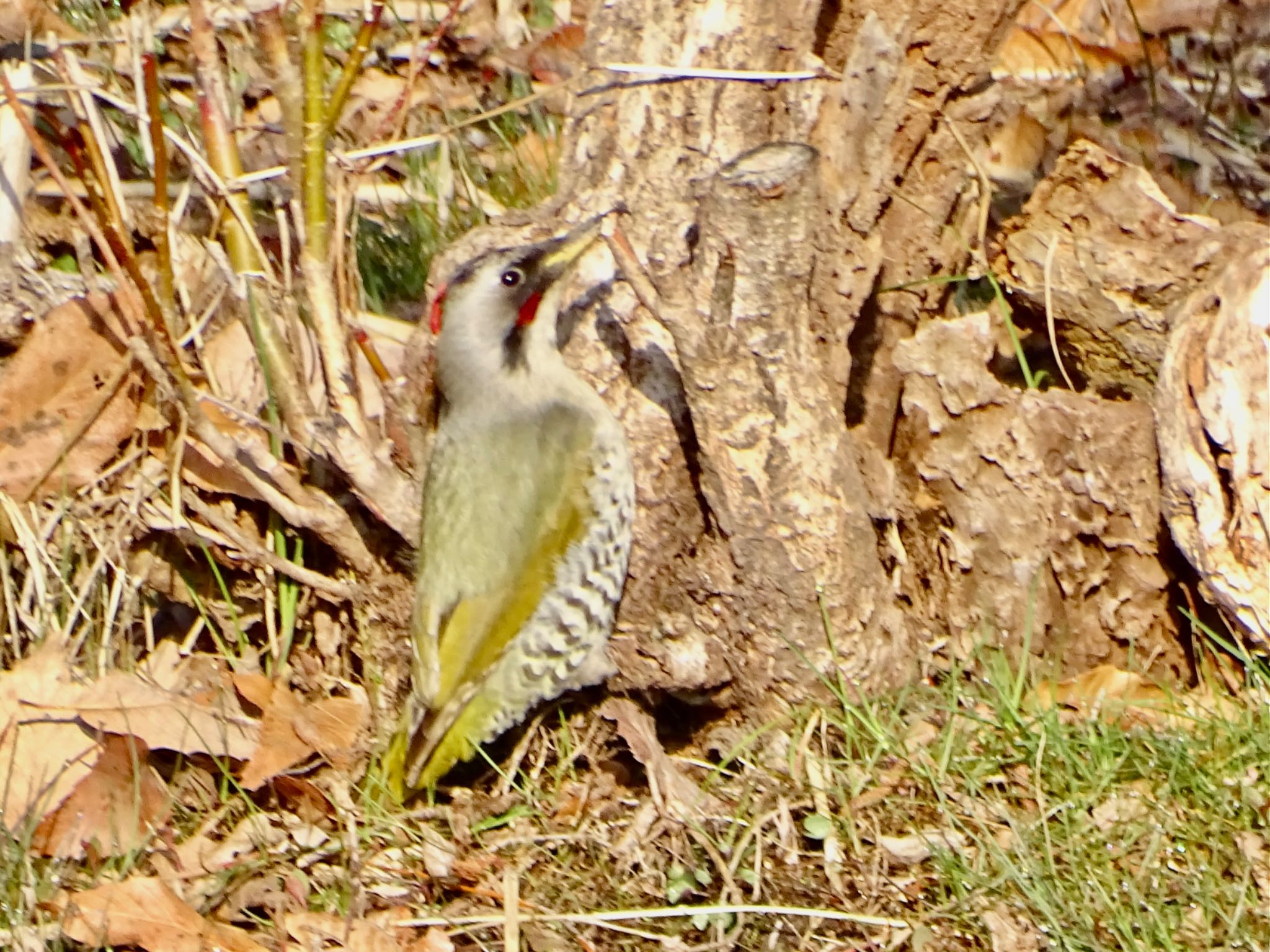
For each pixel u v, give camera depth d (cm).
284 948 878
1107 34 1561
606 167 1019
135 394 1024
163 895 880
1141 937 869
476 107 1427
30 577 1011
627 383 1030
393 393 1074
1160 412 1015
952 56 1034
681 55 998
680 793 973
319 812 980
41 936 854
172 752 993
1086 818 932
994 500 1045
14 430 1009
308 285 978
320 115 948
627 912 906
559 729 1047
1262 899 890
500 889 935
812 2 1000
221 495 1041
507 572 1004
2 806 908
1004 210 1335
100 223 949
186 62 1381
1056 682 1029
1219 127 1494
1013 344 1184
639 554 1041
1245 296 984
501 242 1055
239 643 1047
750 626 1016
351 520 1049
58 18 1295
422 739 988
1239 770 954
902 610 1072
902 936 888
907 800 961
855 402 1095
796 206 911
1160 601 1062
